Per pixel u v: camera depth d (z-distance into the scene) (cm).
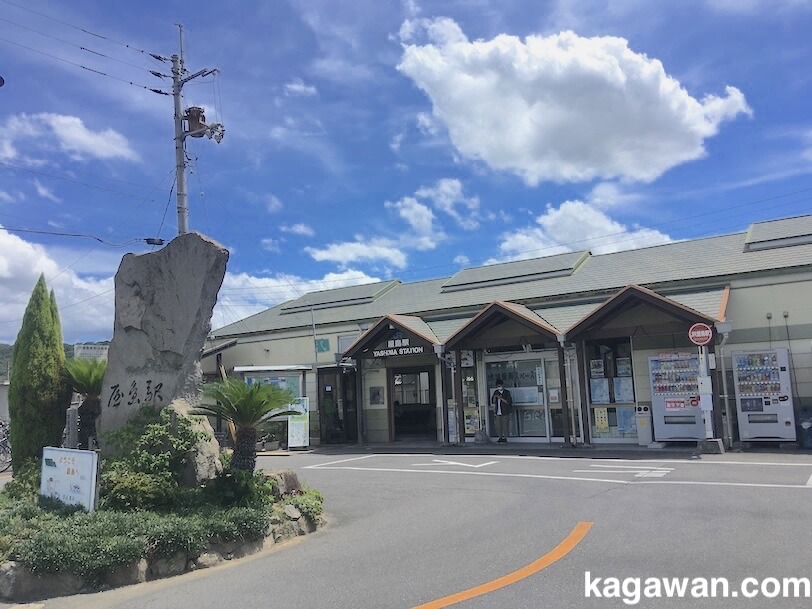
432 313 2234
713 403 1534
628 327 1645
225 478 791
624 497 920
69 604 563
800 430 1519
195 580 617
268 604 529
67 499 764
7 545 617
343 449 2047
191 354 888
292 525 790
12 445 981
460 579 568
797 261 1627
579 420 1784
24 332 1004
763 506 812
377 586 561
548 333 1736
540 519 803
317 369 2267
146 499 748
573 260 2250
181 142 2197
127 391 917
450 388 2073
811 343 1562
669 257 2022
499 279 2303
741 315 1653
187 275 906
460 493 1035
